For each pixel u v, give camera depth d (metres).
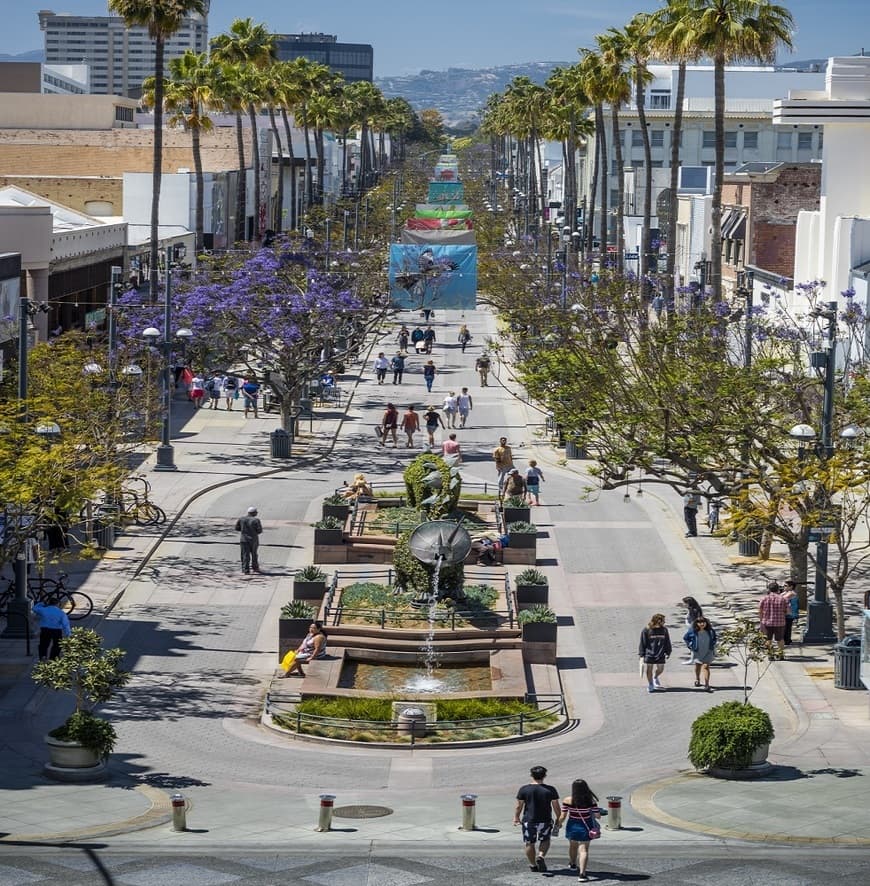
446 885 20.70
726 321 48.22
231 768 29.17
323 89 153.50
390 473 60.28
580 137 142.62
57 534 44.88
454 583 40.03
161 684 34.78
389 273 95.38
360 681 35.66
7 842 22.84
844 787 26.94
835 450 38.06
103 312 81.62
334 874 21.16
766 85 165.00
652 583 44.44
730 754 27.55
